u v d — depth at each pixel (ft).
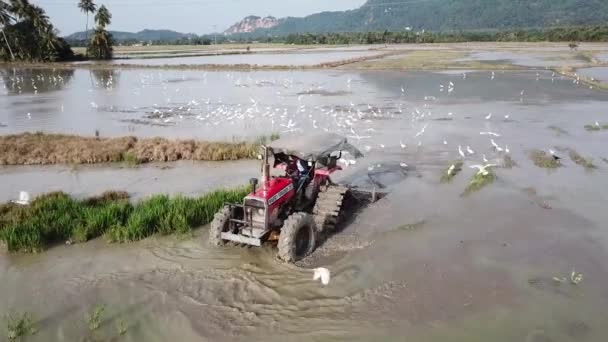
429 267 24.95
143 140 56.65
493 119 68.80
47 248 29.30
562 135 57.16
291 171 30.60
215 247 28.45
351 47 328.70
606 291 22.09
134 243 29.71
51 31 250.98
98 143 55.83
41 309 22.30
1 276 25.68
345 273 24.66
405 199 36.04
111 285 24.41
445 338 19.08
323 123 68.23
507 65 156.87
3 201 39.34
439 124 66.03
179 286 24.13
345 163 42.63
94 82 143.02
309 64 185.16
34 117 81.71
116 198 38.50
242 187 37.86
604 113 71.67
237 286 23.91
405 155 49.60
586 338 18.83
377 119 70.54
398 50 267.80
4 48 243.60
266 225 25.71
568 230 28.99
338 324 20.36
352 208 34.55
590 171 41.60
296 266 25.72
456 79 124.47
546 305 21.11
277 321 20.81
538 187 37.52
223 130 66.39
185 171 47.24
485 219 31.19
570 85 106.32
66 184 43.86
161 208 32.73
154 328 20.61
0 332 20.48
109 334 20.24
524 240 27.78
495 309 20.89
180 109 86.69
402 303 21.70
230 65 182.19
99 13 263.90
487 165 40.29
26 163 51.31
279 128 66.18
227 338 19.75
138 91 116.37
